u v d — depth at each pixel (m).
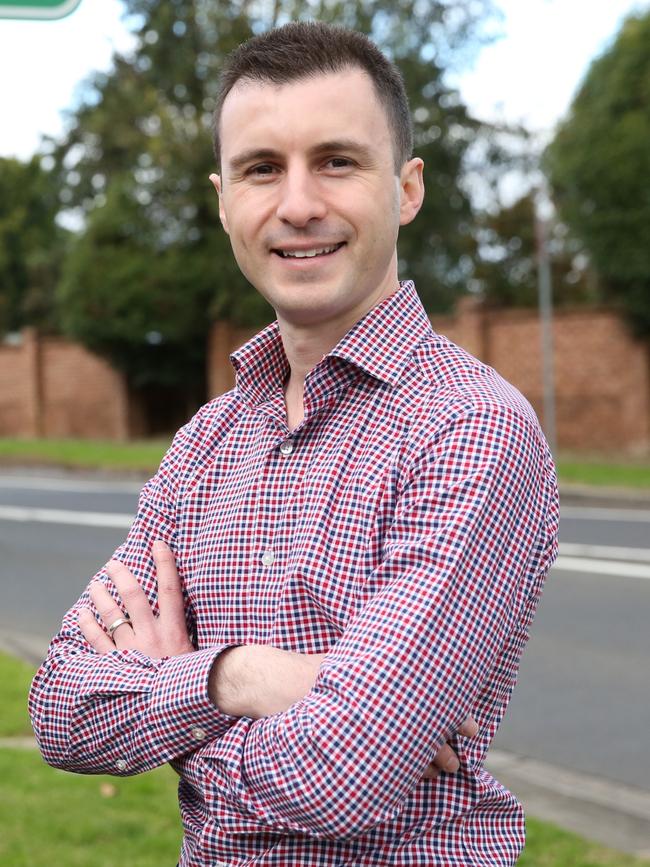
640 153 16.75
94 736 1.50
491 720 1.46
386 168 1.56
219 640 1.54
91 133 28.14
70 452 22.69
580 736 5.21
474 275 31.17
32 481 19.48
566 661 6.52
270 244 1.55
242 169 1.56
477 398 1.43
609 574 9.13
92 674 1.52
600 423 18.91
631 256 17.08
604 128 17.09
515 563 1.40
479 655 1.35
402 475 1.43
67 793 3.89
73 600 8.69
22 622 7.89
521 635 1.46
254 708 1.40
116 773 1.51
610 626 7.33
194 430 1.69
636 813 4.18
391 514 1.43
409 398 1.48
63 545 11.62
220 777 1.39
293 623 1.45
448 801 1.40
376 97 1.55
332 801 1.30
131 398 27.20
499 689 1.46
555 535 1.49
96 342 25.89
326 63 1.53
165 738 1.43
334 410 1.52
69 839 3.46
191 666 1.43
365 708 1.31
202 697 1.41
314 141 1.52
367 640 1.33
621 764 4.82
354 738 1.30
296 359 1.62
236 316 25.14
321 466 1.49
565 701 5.77
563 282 30.58
